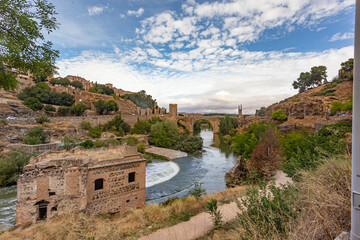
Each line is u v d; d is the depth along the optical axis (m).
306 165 9.71
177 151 55.44
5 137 42.06
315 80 95.62
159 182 31.02
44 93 69.25
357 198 2.20
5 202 22.33
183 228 9.04
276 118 60.59
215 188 27.92
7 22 6.33
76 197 14.07
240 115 120.88
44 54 7.24
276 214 4.42
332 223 3.25
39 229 11.47
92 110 87.50
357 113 2.18
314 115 50.66
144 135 68.94
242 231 4.64
